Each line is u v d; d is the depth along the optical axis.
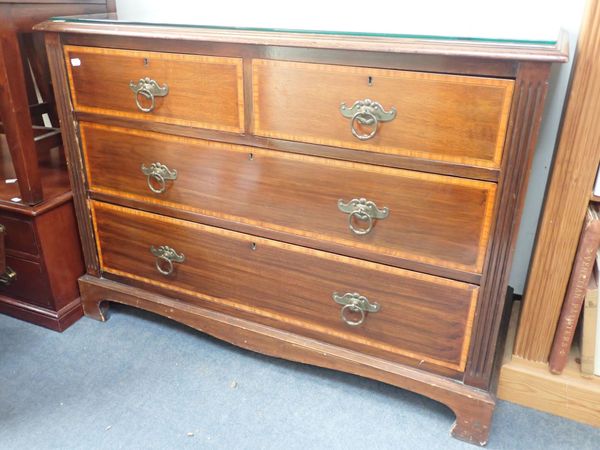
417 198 0.98
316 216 1.09
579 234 1.04
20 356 1.36
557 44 0.86
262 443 1.12
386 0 1.33
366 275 1.10
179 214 1.25
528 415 1.19
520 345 1.19
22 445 1.10
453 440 1.13
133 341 1.42
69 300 1.48
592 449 1.10
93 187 1.34
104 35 1.13
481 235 0.96
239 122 1.08
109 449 1.10
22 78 1.22
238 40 0.99
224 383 1.28
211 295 1.32
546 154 1.34
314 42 0.93
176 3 1.54
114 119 1.21
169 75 1.10
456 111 0.89
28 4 1.23
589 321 1.10
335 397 1.24
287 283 1.20
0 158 1.68
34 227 1.33
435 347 1.10
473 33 1.08
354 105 0.96
